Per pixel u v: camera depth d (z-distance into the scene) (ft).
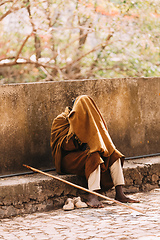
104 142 16.38
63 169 17.22
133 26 32.19
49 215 15.05
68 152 17.11
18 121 17.51
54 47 35.17
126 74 35.14
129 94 20.13
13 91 17.34
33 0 29.89
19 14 29.09
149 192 18.16
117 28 31.81
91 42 36.81
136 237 11.65
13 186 15.46
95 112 16.60
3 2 29.22
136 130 20.40
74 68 37.29
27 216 15.16
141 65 34.22
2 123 17.16
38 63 33.50
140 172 18.47
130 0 31.24
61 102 18.54
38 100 17.94
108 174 16.81
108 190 17.51
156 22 32.99
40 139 18.08
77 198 16.16
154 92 20.88
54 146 17.38
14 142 17.46
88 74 36.55
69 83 18.71
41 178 16.51
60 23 31.60
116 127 19.86
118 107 19.88
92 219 13.91
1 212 15.23
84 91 19.06
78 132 16.07
